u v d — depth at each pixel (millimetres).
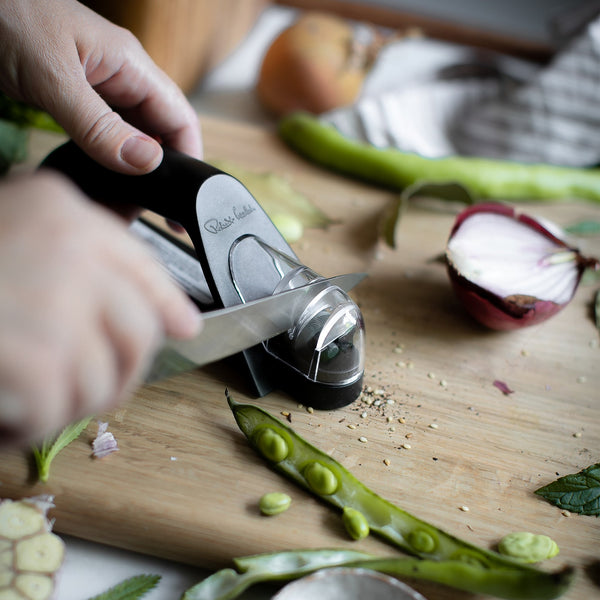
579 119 549
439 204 511
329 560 291
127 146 349
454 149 581
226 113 626
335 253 454
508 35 720
